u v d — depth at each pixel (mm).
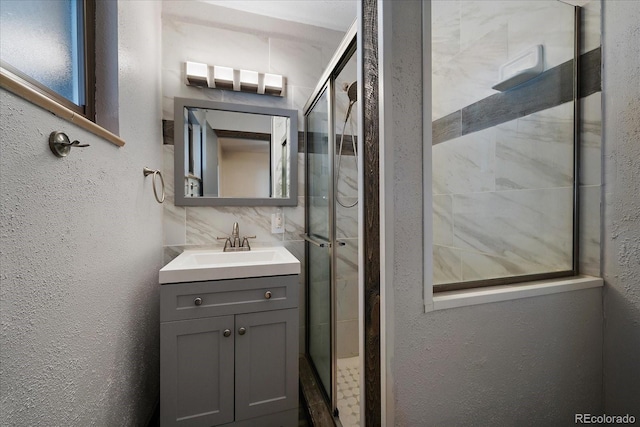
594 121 920
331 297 1335
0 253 487
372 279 726
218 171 1664
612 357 872
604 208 896
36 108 572
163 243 1554
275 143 1751
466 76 948
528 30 1028
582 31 950
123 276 989
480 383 754
